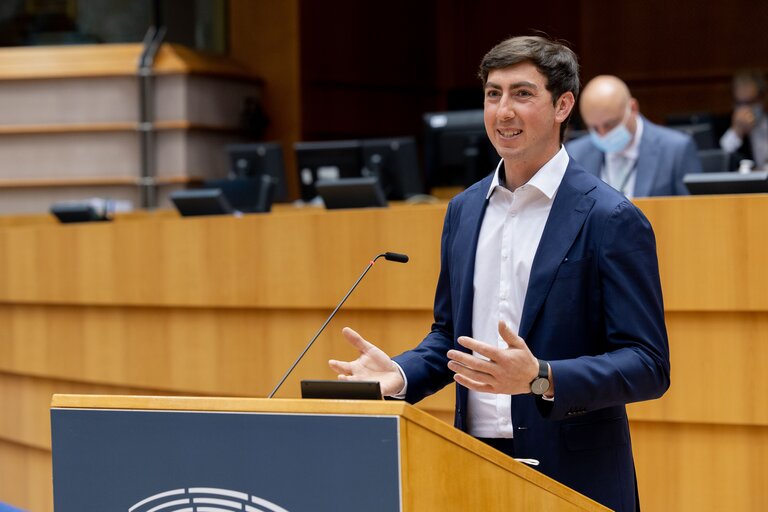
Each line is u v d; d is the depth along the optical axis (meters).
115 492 4.14
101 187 22.20
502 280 5.02
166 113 22.11
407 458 3.75
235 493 3.96
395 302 7.96
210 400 4.02
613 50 26.14
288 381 8.59
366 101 26.08
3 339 11.19
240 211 13.29
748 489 6.91
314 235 8.37
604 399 4.48
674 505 7.09
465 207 5.27
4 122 22.38
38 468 11.18
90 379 10.15
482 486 3.96
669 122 16.75
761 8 24.78
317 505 3.84
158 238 9.37
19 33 22.83
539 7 27.53
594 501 4.38
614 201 4.84
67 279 10.23
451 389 7.76
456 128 13.69
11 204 22.59
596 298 4.81
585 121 10.07
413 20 27.61
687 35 25.42
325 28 24.83
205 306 9.09
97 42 22.78
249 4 24.38
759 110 15.66
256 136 23.64
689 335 7.02
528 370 4.31
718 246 6.90
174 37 23.27
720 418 6.94
